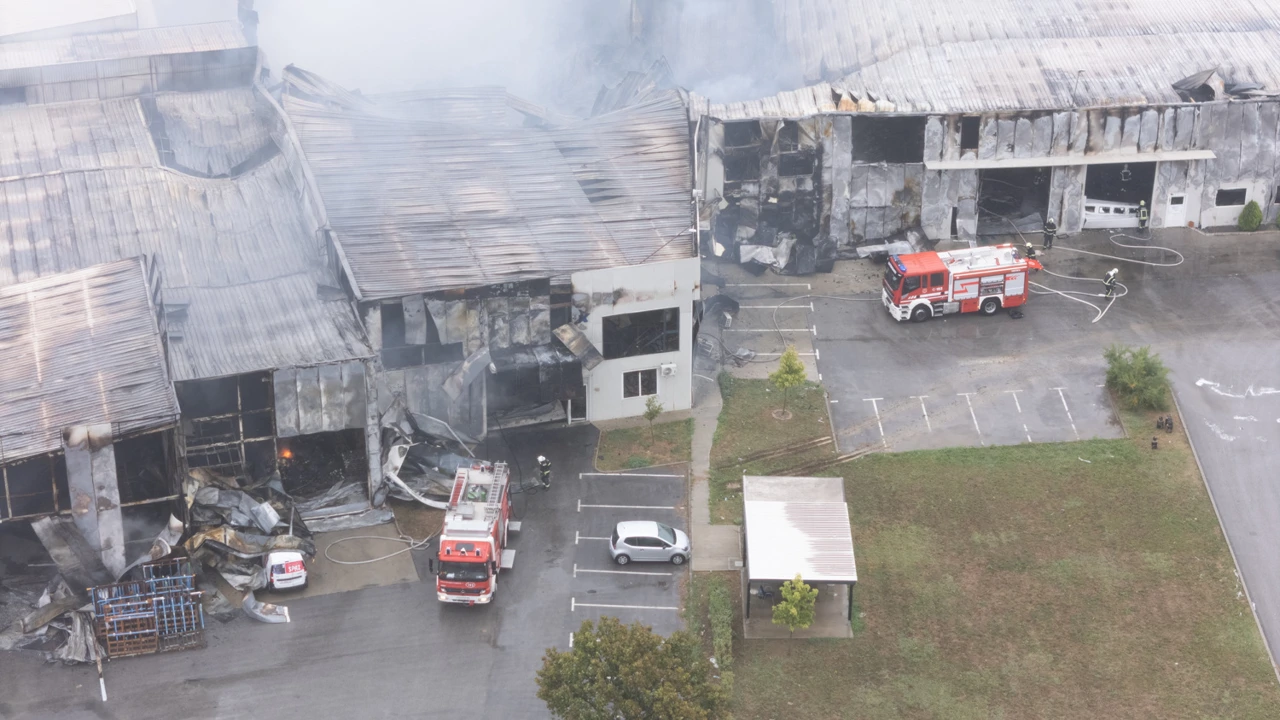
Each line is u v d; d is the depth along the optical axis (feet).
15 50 252.01
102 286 190.80
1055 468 199.62
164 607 166.50
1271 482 195.83
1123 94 259.39
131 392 170.91
